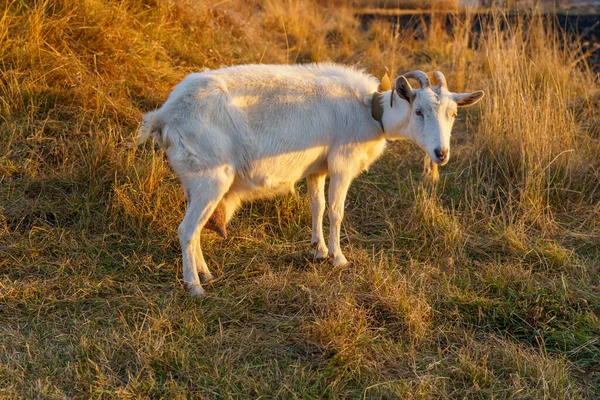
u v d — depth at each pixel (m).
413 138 4.87
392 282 4.73
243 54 8.57
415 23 12.70
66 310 4.32
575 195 6.23
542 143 6.35
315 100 4.88
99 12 7.04
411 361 4.02
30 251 4.84
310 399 3.64
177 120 4.50
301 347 4.10
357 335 4.09
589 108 7.79
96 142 5.70
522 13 11.82
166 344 3.93
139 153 5.98
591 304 4.70
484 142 6.60
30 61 6.36
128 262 4.90
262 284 4.70
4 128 5.86
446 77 8.94
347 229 5.75
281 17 9.84
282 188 4.97
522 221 5.69
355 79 5.14
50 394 3.51
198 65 7.68
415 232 5.60
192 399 3.57
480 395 3.77
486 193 6.25
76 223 5.22
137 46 7.14
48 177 5.56
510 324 4.48
